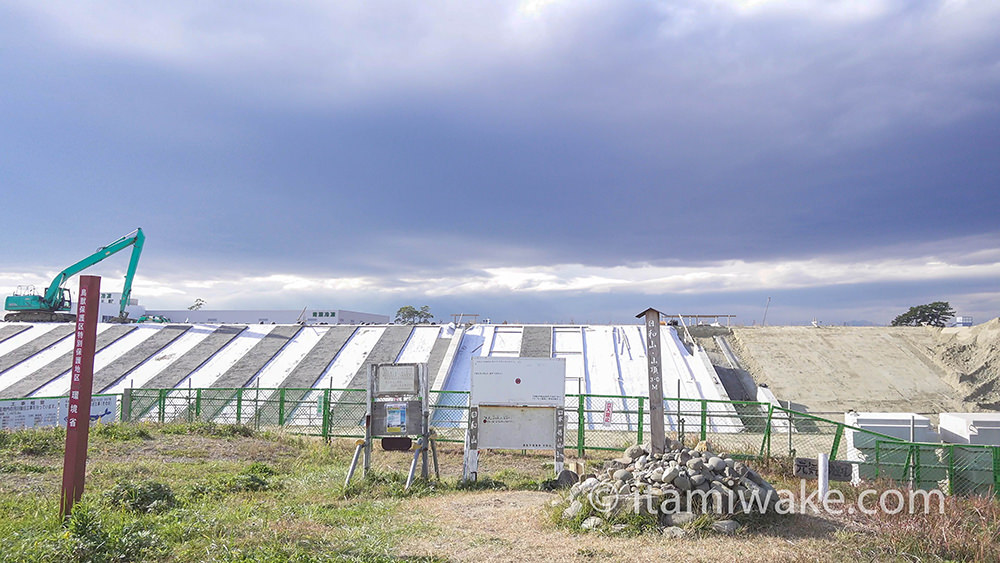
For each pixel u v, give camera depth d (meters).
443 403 26.59
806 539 7.92
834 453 16.00
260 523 8.00
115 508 8.73
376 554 7.16
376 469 13.32
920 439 17.45
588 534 8.24
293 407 23.78
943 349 36.56
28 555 6.38
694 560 7.08
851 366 35.69
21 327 40.69
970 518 8.69
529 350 33.62
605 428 23.27
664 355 32.69
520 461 17.34
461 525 8.82
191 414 22.38
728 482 8.72
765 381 34.25
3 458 13.30
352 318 64.00
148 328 39.19
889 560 7.31
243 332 38.75
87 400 8.08
